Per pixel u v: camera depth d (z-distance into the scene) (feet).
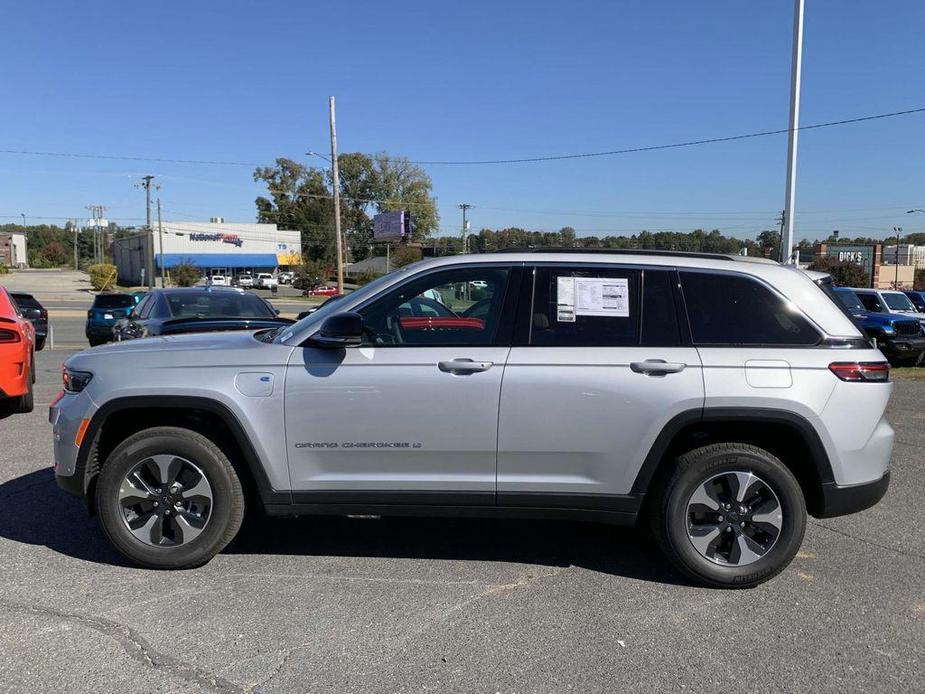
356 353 12.84
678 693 9.62
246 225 313.53
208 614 11.61
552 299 13.07
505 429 12.69
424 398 12.66
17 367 24.44
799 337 12.86
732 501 12.82
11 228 614.75
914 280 221.46
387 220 253.03
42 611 11.60
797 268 13.73
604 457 12.73
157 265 291.38
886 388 12.98
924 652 10.80
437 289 13.34
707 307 13.01
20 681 9.60
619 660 10.43
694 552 12.81
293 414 12.81
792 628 11.49
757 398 12.41
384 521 16.25
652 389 12.50
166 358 13.16
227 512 13.19
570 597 12.51
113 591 12.39
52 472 19.15
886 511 17.47
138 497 13.11
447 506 13.08
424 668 10.12
